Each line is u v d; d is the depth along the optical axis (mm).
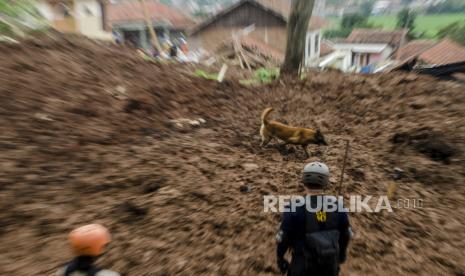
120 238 4531
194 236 4707
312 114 9648
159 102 8852
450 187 6312
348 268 4371
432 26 83938
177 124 8125
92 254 2629
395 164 7000
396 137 7820
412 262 4504
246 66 16172
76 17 27500
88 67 9625
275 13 35469
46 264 4016
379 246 4762
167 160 6402
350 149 7586
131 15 39031
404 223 5262
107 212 4941
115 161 6109
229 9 36188
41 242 4336
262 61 16844
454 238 4965
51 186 5273
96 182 5508
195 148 7090
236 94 10797
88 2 28984
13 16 12016
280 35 35750
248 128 8578
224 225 4957
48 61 9227
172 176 5918
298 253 3055
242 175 6277
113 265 4133
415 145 7547
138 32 38906
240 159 6883
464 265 4449
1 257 4055
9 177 5242
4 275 3840
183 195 5438
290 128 7180
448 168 6785
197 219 5004
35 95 7539
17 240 4316
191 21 43000
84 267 2615
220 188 5777
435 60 27484
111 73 9695
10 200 4859
